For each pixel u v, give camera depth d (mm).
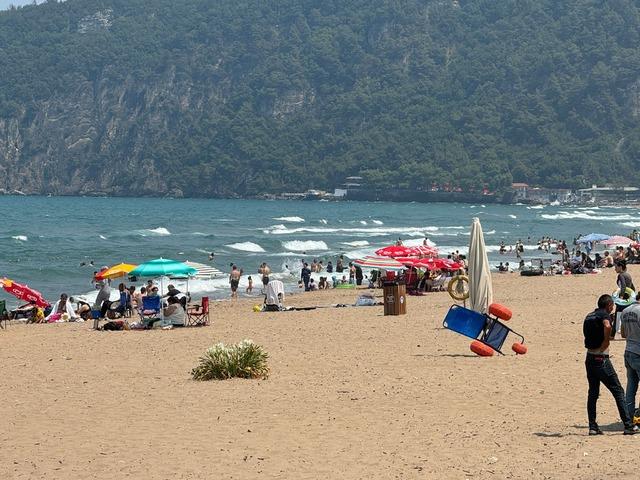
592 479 9883
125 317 32688
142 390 16797
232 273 45156
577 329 23312
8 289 34094
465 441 12000
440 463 10945
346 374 17641
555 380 16062
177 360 20719
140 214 164500
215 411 14664
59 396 16547
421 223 137625
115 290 45656
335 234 104750
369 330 24859
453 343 21703
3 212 164000
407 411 14094
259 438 12750
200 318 30625
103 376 18688
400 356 19797
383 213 186250
